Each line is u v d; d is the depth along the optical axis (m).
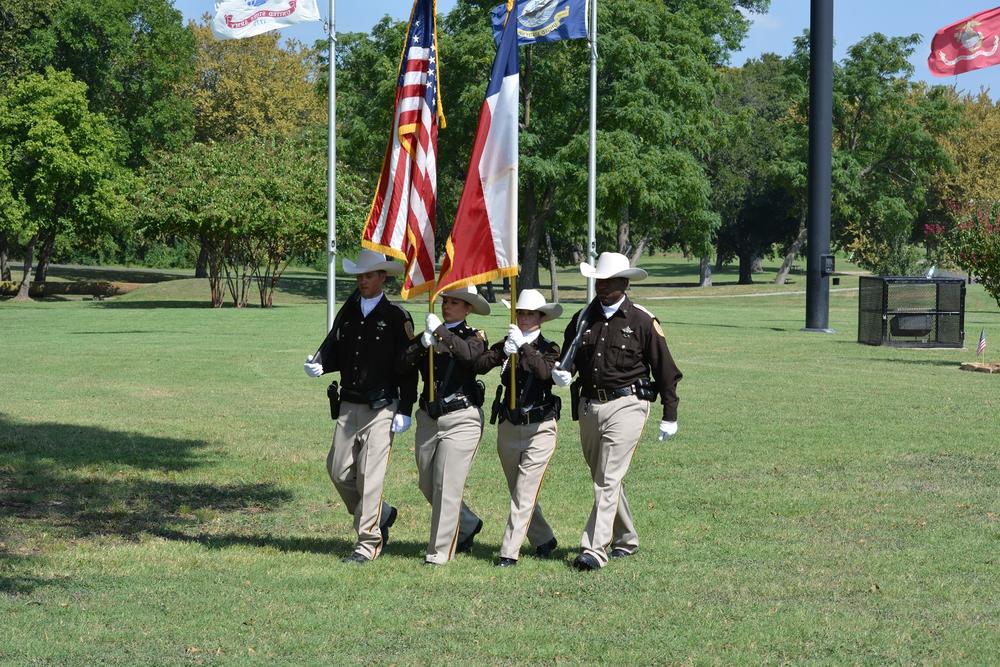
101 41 96.00
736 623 9.80
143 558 12.20
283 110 120.19
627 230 94.56
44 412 24.23
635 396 11.83
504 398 12.17
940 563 12.01
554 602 10.48
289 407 25.55
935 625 9.78
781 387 29.41
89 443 20.02
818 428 22.23
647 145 81.88
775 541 13.11
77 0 92.81
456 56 82.50
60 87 84.62
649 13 82.19
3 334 47.16
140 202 71.31
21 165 84.62
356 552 12.25
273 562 12.09
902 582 11.21
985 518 14.37
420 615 10.02
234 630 9.50
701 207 85.56
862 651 9.02
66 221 88.88
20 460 18.09
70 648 8.88
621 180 77.62
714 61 109.19
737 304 86.00
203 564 11.98
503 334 48.62
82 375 31.83
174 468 17.92
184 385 29.67
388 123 86.75
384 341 12.11
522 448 12.03
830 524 14.05
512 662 8.75
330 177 34.34
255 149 73.50
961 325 42.50
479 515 14.84
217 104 118.62
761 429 22.08
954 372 33.44
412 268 13.08
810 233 50.75
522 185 86.44
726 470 17.81
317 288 99.44
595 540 11.73
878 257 93.19
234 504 15.48
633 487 16.45
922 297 43.09
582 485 16.70
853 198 109.56
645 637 9.38
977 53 30.09
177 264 138.25
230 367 34.00
